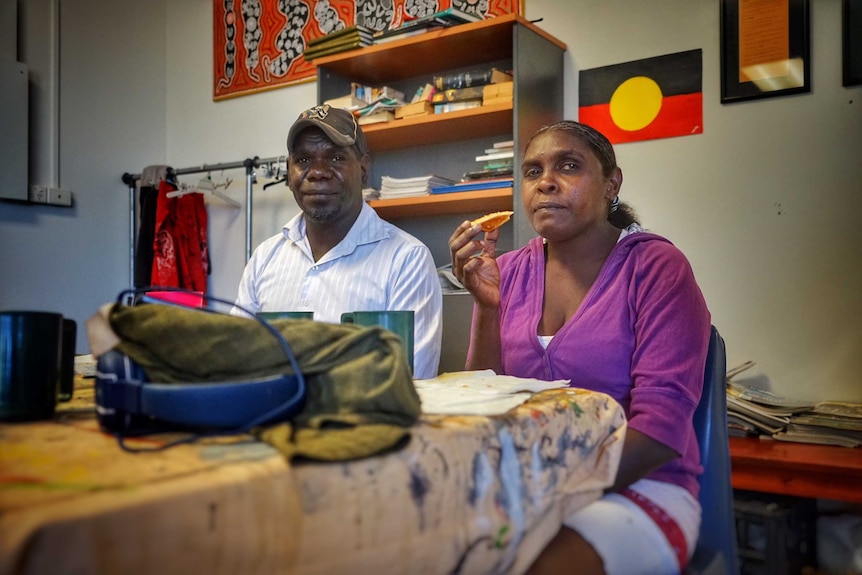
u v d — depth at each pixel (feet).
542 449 2.94
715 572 3.83
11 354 2.60
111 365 2.42
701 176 9.07
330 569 2.07
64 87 12.93
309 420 2.43
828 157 8.30
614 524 3.38
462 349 9.53
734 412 7.63
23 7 12.34
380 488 2.20
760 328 8.67
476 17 9.71
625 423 3.62
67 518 1.53
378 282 6.79
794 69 8.46
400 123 10.24
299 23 12.74
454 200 9.87
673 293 4.25
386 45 10.21
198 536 1.77
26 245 12.34
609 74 9.75
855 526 6.42
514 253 5.48
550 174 4.80
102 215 13.55
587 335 4.54
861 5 8.06
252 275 7.47
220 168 12.76
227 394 2.35
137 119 14.16
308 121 6.66
